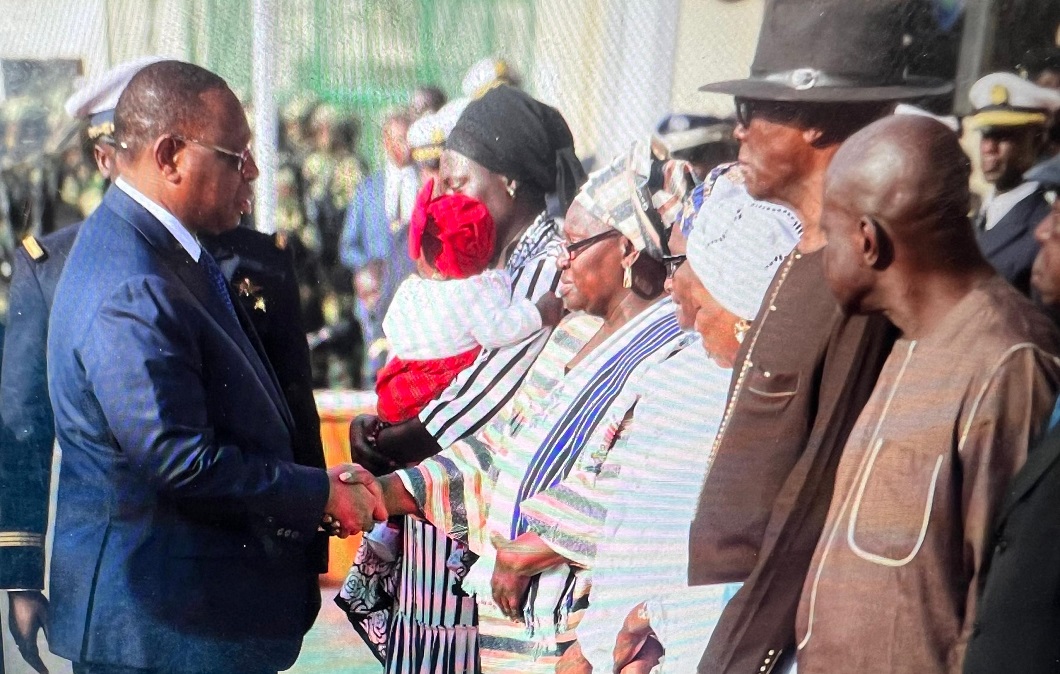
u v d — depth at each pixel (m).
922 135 1.63
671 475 1.83
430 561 1.93
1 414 1.91
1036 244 1.67
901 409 1.70
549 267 1.81
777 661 1.85
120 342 1.74
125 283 1.74
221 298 1.80
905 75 1.68
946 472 1.68
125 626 1.93
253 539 1.90
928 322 1.68
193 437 1.77
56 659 2.04
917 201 1.64
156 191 1.76
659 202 1.76
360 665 2.03
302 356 1.88
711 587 1.85
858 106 1.68
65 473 1.89
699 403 1.80
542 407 1.85
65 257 1.85
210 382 1.80
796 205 1.72
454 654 1.96
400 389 1.87
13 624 2.02
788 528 1.79
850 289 1.69
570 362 1.84
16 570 1.98
